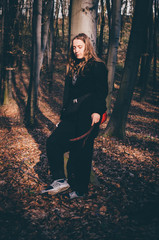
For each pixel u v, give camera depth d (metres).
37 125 7.98
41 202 2.83
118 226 2.29
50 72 14.06
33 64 7.48
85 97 2.48
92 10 2.85
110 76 8.80
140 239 1.98
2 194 3.00
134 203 2.69
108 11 10.34
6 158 4.36
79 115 2.51
